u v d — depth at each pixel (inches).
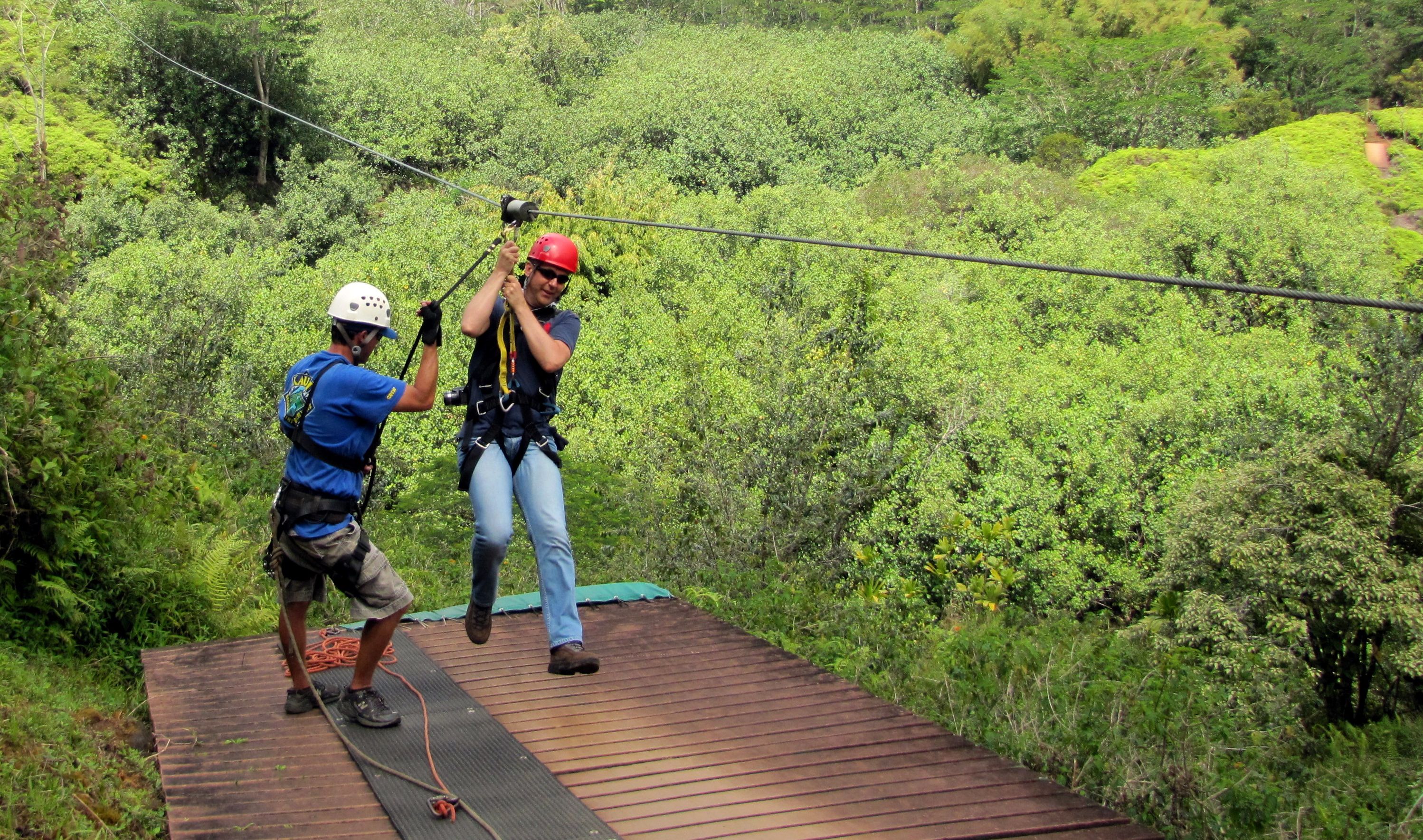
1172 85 2091.5
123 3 1398.9
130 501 257.4
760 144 1514.5
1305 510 357.7
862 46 2439.7
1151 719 215.0
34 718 163.6
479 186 1412.4
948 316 718.5
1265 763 237.9
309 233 1216.2
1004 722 217.9
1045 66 2133.4
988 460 508.1
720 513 407.5
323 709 169.3
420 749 159.5
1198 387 570.3
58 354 252.2
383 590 162.2
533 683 190.5
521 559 362.6
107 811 146.0
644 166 1461.6
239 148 1443.2
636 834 134.1
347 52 1800.0
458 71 1720.0
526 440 167.3
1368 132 1689.2
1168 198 1114.1
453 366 526.9
